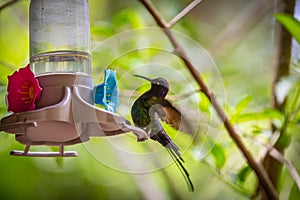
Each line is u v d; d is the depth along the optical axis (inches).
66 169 371.2
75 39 200.1
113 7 333.4
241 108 227.9
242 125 239.1
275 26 243.8
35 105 171.2
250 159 214.5
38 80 175.5
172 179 309.6
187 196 308.7
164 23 201.5
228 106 233.6
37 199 382.3
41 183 380.2
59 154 187.9
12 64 245.9
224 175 232.5
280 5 242.2
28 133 174.7
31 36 201.8
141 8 297.6
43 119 161.8
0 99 227.9
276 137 228.2
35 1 202.7
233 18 337.1
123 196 382.0
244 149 212.4
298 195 238.4
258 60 285.0
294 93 224.1
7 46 269.1
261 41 297.3
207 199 308.7
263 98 262.4
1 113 226.7
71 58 196.4
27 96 168.4
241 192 232.5
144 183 323.9
